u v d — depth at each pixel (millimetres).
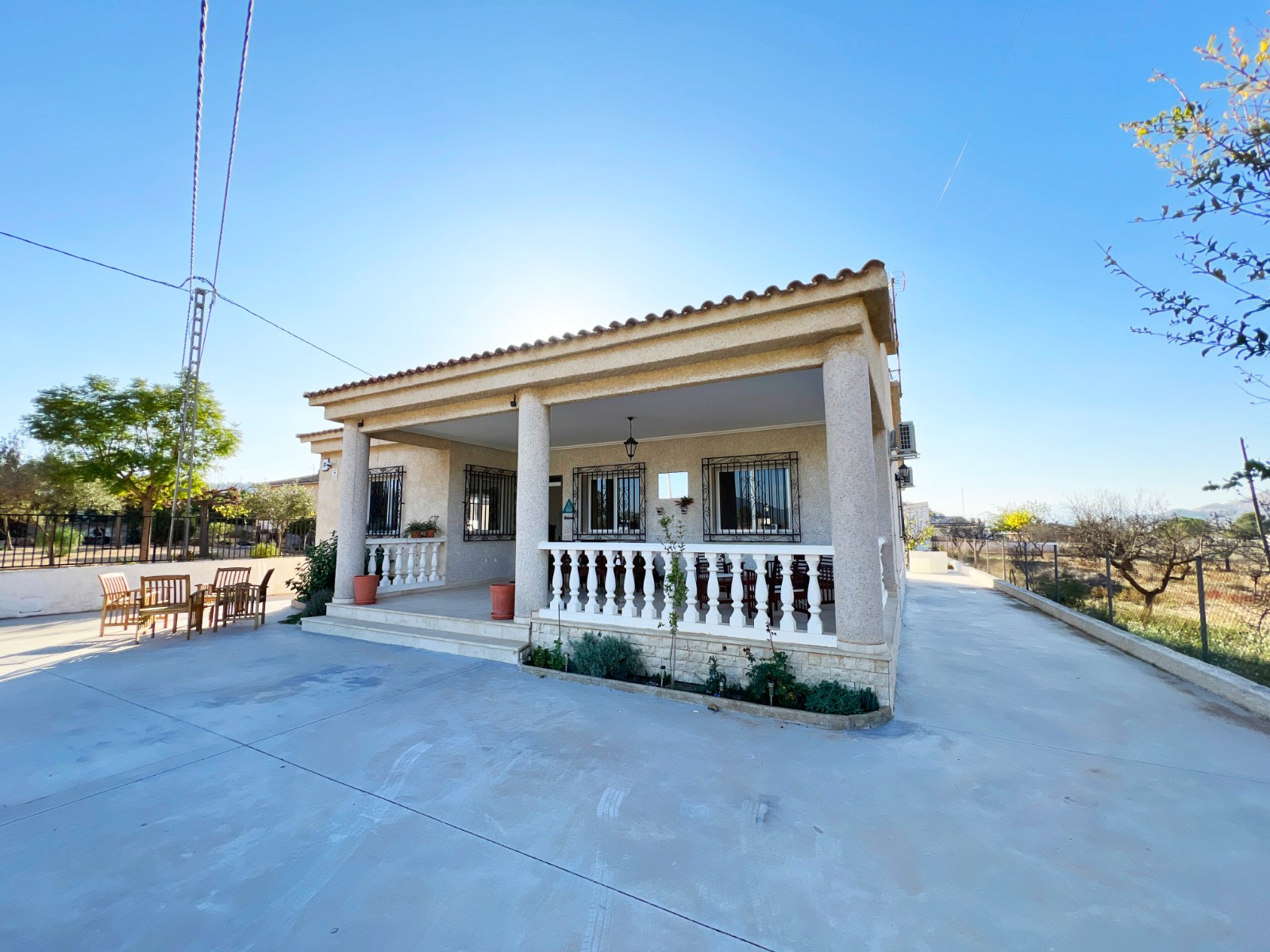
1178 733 4844
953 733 4840
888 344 7168
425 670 6906
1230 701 5777
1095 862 2932
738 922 2449
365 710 5391
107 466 15422
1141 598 12023
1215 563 8039
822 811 3467
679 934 2367
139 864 2875
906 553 25922
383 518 13578
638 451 11984
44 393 15266
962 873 2816
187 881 2727
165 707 5473
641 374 7012
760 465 10680
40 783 3822
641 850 3025
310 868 2846
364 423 10141
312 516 27297
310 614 10375
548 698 5797
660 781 3867
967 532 28359
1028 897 2627
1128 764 4191
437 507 12602
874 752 4402
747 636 5988
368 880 2744
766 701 5477
